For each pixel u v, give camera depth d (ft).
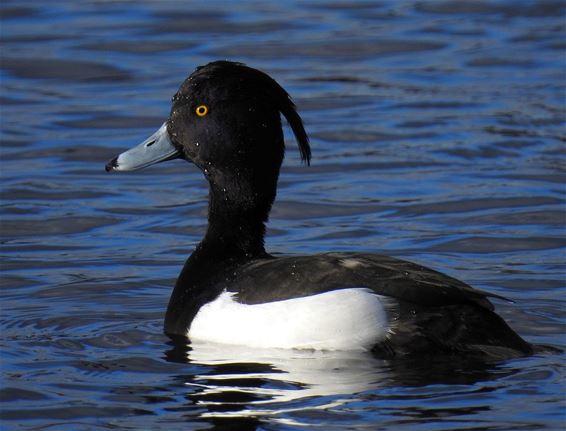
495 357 30.45
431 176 53.11
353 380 30.09
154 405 29.40
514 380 29.73
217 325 33.06
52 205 49.90
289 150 57.26
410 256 43.29
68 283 40.52
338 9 82.02
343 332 31.17
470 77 67.51
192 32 76.38
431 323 30.78
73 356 33.06
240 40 74.59
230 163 36.04
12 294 39.40
